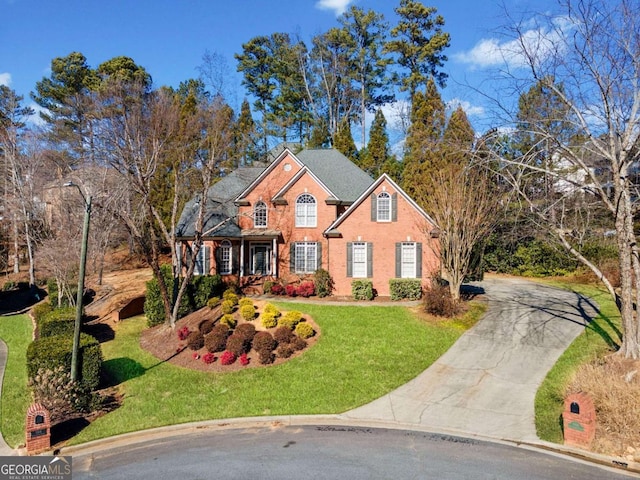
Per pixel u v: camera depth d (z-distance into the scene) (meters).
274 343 17.69
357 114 60.53
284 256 28.53
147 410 13.75
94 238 28.27
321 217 28.11
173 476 9.92
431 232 24.89
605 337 17.56
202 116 27.48
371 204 26.31
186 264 28.70
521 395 13.75
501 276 34.81
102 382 16.17
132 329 22.98
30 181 36.59
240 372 16.27
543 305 23.05
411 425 12.30
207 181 22.73
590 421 10.62
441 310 21.02
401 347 17.70
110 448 11.62
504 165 16.53
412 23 50.19
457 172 23.34
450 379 15.08
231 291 24.59
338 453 10.81
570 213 17.66
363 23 56.75
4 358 20.14
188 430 12.54
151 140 25.00
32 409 11.50
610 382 11.85
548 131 14.96
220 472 10.03
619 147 14.08
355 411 13.20
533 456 10.45
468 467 9.98
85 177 29.19
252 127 47.41
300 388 14.76
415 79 50.50
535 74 14.52
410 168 38.22
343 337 18.69
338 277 26.53
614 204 15.02
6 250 45.72
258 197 28.98
